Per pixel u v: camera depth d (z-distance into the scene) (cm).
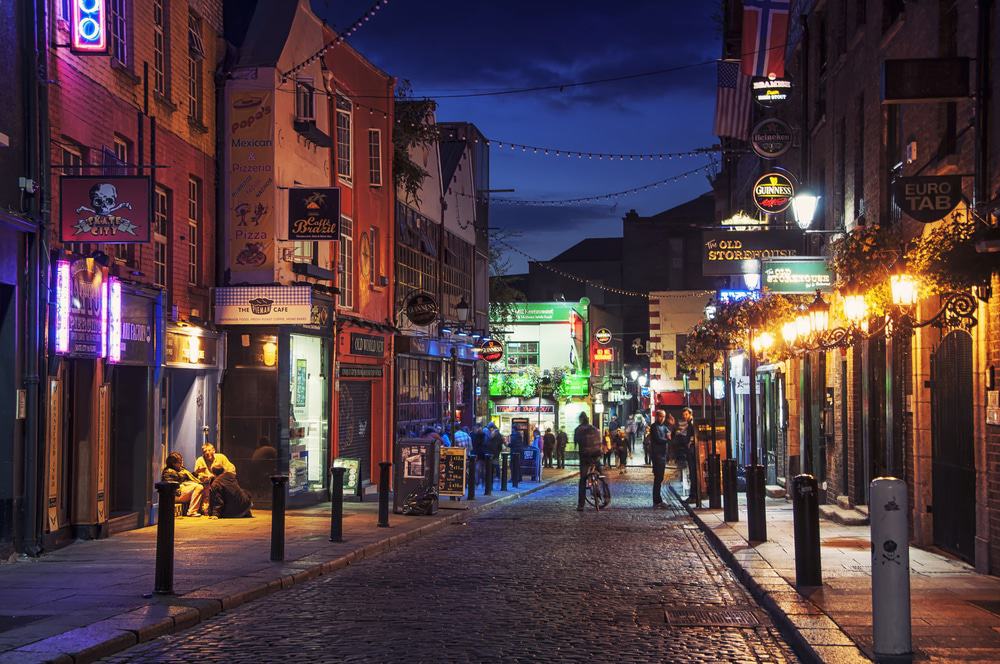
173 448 2039
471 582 1246
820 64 2303
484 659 827
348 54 2628
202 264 2066
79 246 1548
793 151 2555
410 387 3148
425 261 3356
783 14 2366
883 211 1703
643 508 2453
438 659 825
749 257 1988
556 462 5084
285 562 1338
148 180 1457
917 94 1182
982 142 1169
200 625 972
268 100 2128
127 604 1012
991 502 1177
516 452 3133
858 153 1930
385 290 2908
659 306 5044
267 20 2188
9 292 1404
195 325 2009
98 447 1591
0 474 1380
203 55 2072
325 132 2431
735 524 1848
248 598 1102
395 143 3011
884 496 784
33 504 1409
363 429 2808
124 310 1677
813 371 2327
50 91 1480
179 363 1912
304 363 2336
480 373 4231
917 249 1203
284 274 2178
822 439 2292
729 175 3994
